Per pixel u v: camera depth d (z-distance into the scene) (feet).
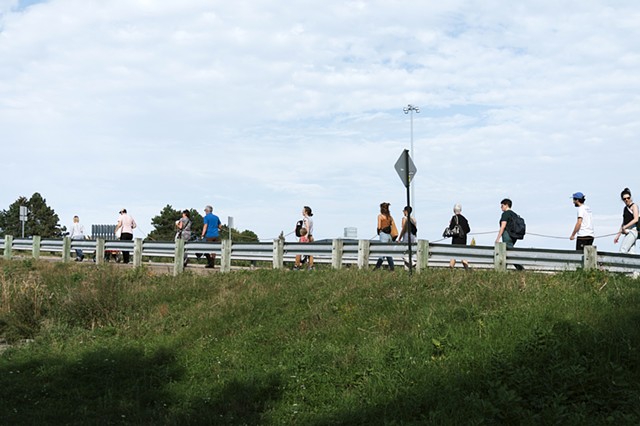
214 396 32.17
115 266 70.28
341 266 62.64
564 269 51.75
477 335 34.06
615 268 51.75
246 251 68.64
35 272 72.64
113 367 36.68
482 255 56.54
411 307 41.47
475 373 29.60
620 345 30.01
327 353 34.83
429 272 52.47
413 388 29.48
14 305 49.06
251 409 30.83
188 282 58.54
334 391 31.27
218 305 48.96
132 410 30.55
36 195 207.82
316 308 44.01
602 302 37.63
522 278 46.70
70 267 74.28
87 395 33.19
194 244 72.38
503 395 25.72
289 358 35.73
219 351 39.19
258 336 40.42
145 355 39.63
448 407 26.50
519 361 29.89
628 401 25.49
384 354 33.53
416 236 65.46
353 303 44.34
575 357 29.37
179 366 37.32
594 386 26.89
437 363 31.48
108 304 50.03
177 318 47.98
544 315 35.14
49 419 29.25
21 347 42.52
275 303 47.57
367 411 28.22
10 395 32.73
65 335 45.14
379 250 60.80
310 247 64.75
